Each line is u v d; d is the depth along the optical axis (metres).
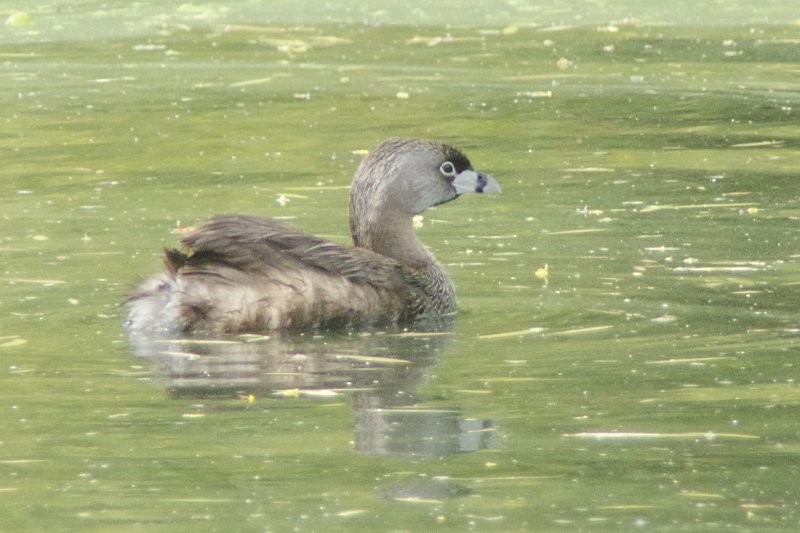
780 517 9.29
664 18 32.16
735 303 14.04
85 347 13.00
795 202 18.33
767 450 10.39
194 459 10.31
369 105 24.86
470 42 30.06
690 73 26.98
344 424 11.02
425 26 31.83
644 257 15.82
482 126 23.33
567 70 27.38
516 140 22.41
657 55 28.53
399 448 10.52
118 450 10.51
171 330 13.55
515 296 14.53
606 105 24.67
